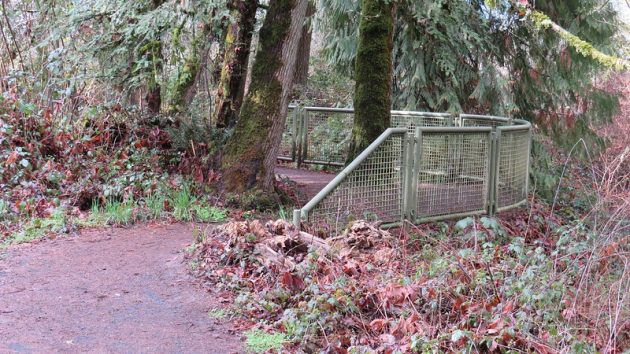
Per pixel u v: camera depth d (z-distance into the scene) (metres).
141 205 8.12
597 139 14.51
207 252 6.30
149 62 9.97
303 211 6.89
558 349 4.15
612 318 4.38
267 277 5.65
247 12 11.17
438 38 13.20
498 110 14.12
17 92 9.99
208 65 12.70
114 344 4.45
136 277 5.82
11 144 8.77
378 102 10.27
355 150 10.32
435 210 8.05
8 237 6.86
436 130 7.88
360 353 4.24
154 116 10.48
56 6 11.14
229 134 9.91
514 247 5.90
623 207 5.77
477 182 8.49
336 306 4.87
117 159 9.22
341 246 6.17
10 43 11.22
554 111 14.59
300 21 9.17
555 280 5.01
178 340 4.56
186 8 9.40
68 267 6.03
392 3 10.33
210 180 9.09
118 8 9.64
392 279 5.28
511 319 4.42
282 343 4.54
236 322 4.93
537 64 14.43
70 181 8.50
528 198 10.59
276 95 9.07
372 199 7.45
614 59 10.30
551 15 13.80
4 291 5.34
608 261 5.21
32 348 4.30
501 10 13.13
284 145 13.48
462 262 5.59
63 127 9.62
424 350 4.19
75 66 10.45
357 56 10.46
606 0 13.90
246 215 8.30
